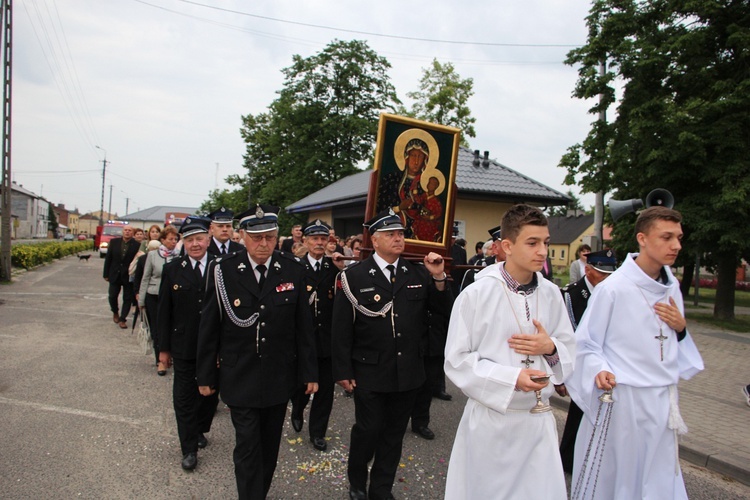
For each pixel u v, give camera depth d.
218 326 3.30
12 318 10.10
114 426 4.77
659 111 12.72
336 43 30.14
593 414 2.93
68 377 6.25
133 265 8.87
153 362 7.14
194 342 4.09
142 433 4.64
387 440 3.51
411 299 3.58
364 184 17.64
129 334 9.07
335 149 30.42
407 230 5.01
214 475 3.88
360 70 29.95
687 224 12.66
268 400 3.18
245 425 3.10
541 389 2.19
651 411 2.84
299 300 3.40
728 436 4.94
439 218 5.14
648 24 13.95
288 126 30.42
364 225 4.85
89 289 15.78
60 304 12.34
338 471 4.05
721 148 12.14
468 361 2.31
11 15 15.38
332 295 4.89
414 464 4.23
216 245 5.59
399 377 3.40
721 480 4.23
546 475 2.29
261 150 36.53
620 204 4.71
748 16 12.56
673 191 13.48
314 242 5.00
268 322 3.23
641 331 2.90
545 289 2.45
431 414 5.57
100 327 9.65
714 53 13.38
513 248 2.36
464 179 14.70
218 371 3.31
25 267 21.33
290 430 4.96
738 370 7.93
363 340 3.50
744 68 12.80
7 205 16.23
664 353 2.89
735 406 5.96
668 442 2.87
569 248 56.84
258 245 3.22
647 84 13.78
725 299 13.88
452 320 2.46
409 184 4.99
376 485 3.44
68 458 4.05
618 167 13.88
